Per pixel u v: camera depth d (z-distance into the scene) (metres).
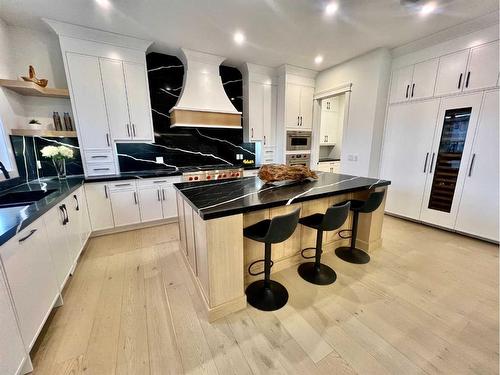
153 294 1.96
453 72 2.88
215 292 1.64
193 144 4.05
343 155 4.02
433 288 1.99
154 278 2.18
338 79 4.00
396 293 1.93
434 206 3.27
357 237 2.71
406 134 3.44
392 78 3.51
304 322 1.64
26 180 2.68
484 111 2.69
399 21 2.59
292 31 2.81
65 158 2.88
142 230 3.33
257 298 1.85
